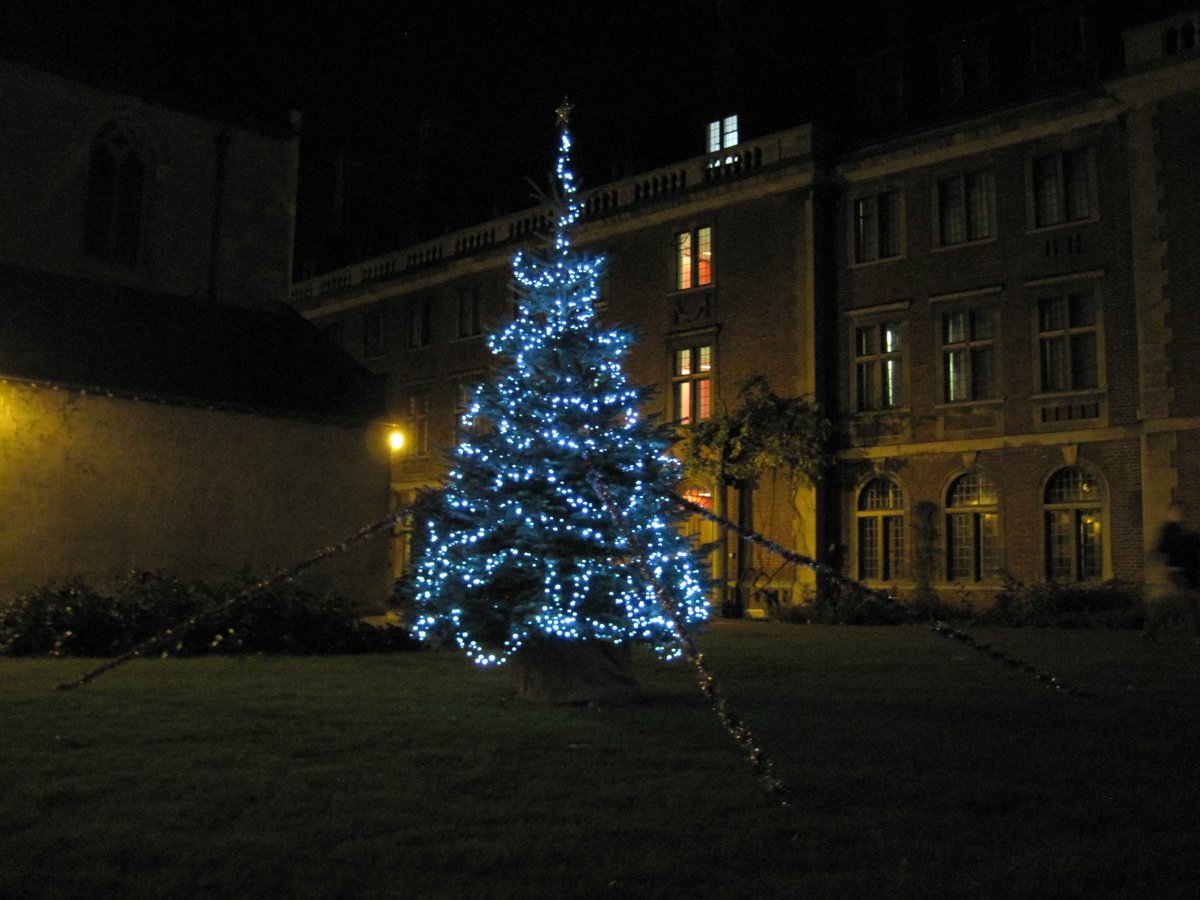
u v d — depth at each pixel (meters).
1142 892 4.66
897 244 27.86
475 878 4.89
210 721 8.93
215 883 4.79
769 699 10.32
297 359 25.73
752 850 5.28
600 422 10.30
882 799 6.26
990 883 4.78
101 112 25.44
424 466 38.69
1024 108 25.45
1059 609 22.81
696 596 10.57
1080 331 24.59
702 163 31.25
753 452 27.88
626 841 5.46
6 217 23.97
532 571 9.95
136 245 26.16
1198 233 22.62
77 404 20.88
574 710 9.65
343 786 6.61
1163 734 8.26
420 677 12.26
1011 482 25.27
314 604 16.30
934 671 12.70
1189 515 22.28
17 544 19.89
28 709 9.50
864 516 27.89
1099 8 25.75
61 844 5.37
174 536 21.89
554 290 10.67
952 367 26.70
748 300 29.80
